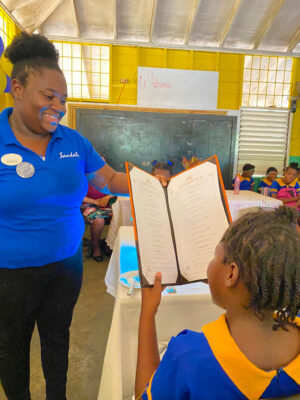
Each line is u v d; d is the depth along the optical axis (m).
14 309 0.97
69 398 1.41
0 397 1.36
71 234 1.04
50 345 1.15
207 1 4.25
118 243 1.57
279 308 0.41
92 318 2.08
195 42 4.84
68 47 4.66
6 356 1.03
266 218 0.44
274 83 5.22
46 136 0.96
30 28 4.31
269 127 5.25
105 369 0.95
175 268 0.78
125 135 4.75
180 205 0.85
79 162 1.03
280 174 5.41
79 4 4.19
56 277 1.03
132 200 0.78
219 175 0.86
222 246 0.47
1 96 3.47
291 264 0.39
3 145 0.88
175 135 4.85
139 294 0.97
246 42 4.90
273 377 0.40
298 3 4.28
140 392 0.59
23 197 0.89
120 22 4.49
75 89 4.82
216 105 4.94
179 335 0.50
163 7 4.31
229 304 0.46
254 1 4.25
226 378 0.41
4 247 0.91
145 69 4.70
